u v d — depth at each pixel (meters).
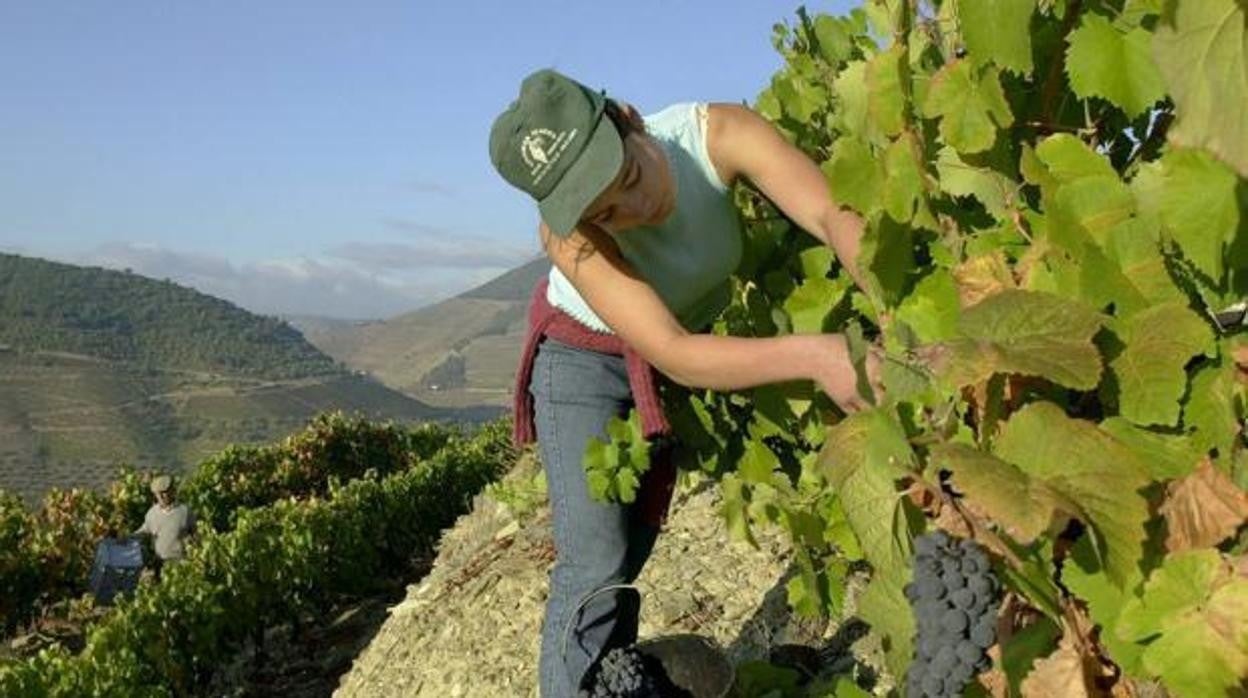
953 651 1.91
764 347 2.49
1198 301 2.06
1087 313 1.95
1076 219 2.07
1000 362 1.92
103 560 16.53
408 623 8.41
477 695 6.29
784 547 5.71
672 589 5.68
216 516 23.14
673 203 2.86
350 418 26.61
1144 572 1.91
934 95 2.21
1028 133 2.35
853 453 2.12
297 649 14.42
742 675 4.09
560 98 2.60
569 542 3.40
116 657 11.05
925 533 2.01
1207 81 1.41
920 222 2.39
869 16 2.86
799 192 2.90
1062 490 1.87
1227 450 1.93
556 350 3.31
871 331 3.08
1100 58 2.05
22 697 9.98
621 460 3.20
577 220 2.62
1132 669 1.92
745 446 3.54
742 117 2.99
